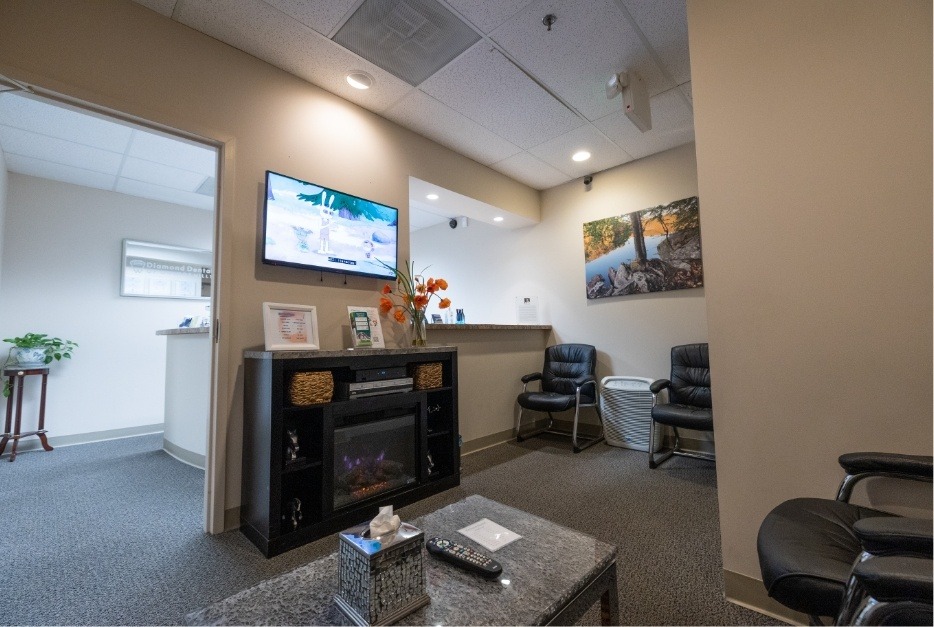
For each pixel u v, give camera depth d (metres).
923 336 1.15
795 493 1.32
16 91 1.60
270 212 2.14
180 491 2.46
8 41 1.53
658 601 1.41
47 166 3.46
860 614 0.67
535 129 3.07
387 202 2.80
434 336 3.08
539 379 3.86
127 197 4.12
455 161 3.40
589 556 1.00
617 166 3.76
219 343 1.97
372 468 2.15
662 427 3.30
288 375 1.91
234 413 1.99
